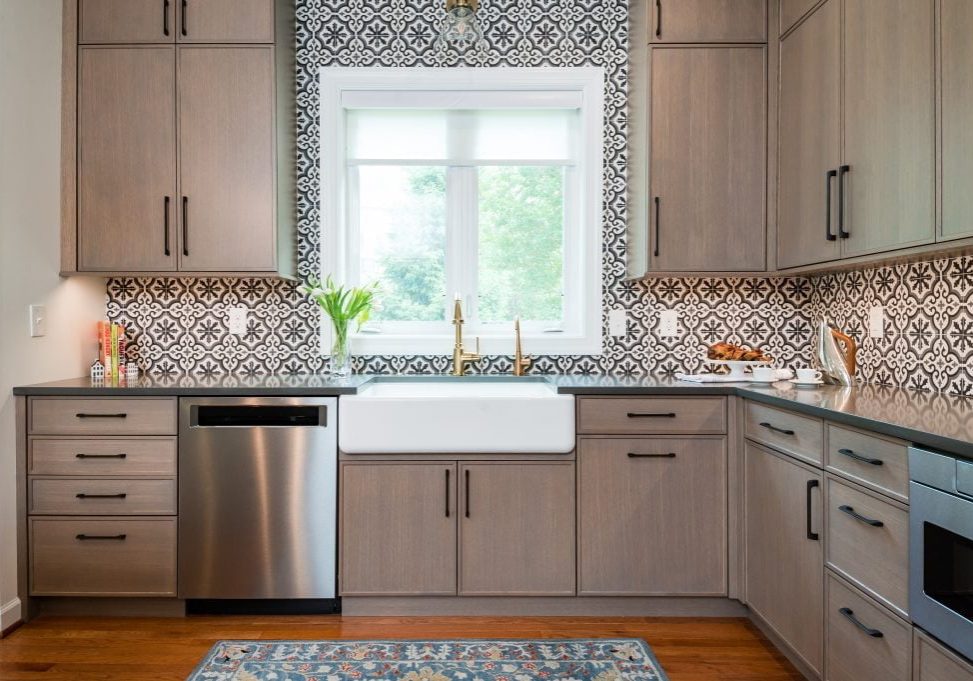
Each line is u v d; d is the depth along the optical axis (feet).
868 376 8.91
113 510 8.42
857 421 5.73
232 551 8.45
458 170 10.66
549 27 10.34
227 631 8.16
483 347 10.46
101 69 9.26
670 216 9.27
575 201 10.69
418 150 10.58
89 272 9.27
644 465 8.50
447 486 8.45
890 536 5.36
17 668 7.27
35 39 8.70
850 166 7.39
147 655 7.55
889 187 6.70
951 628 4.58
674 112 9.25
